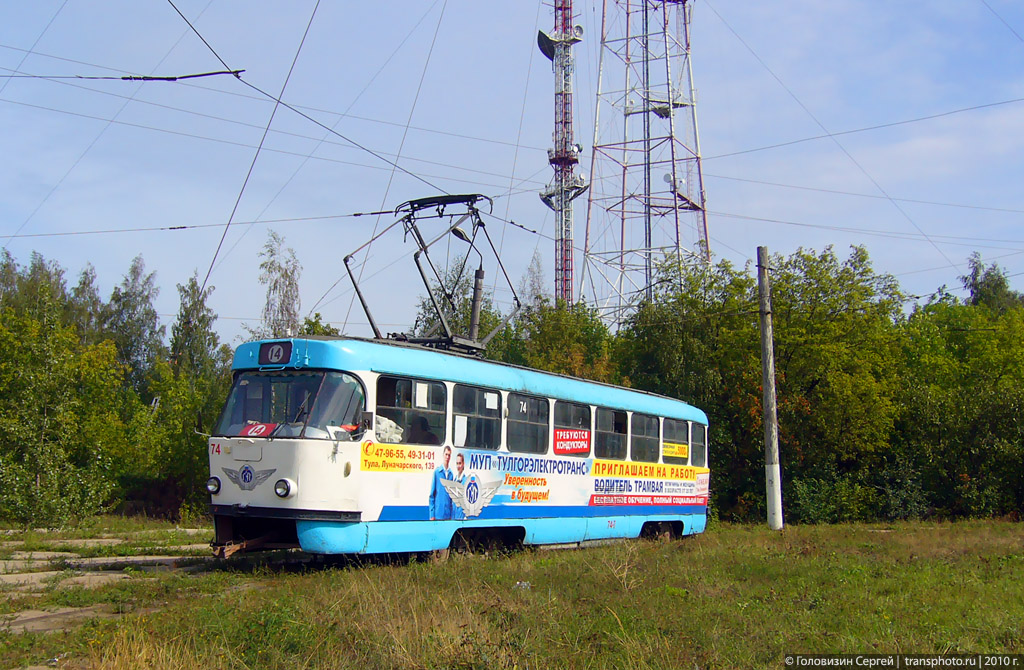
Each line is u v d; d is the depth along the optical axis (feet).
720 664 23.32
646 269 126.31
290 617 25.43
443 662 22.21
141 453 102.58
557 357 112.68
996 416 103.55
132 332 189.06
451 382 43.73
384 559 40.83
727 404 106.32
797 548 53.57
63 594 30.96
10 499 70.49
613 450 57.31
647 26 128.77
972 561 46.24
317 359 38.37
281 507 36.94
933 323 140.26
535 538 49.47
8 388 75.77
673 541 59.11
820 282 105.70
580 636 25.54
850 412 100.94
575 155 153.38
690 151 126.72
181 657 22.18
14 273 174.40
